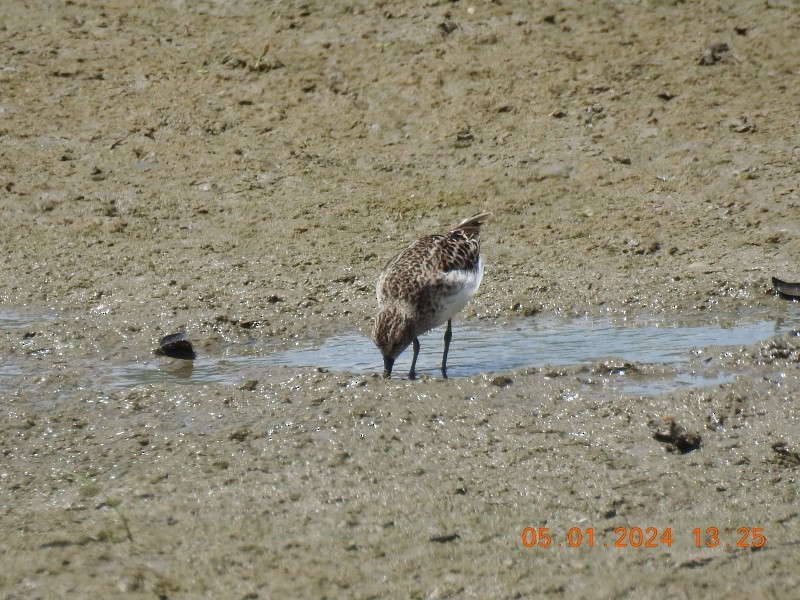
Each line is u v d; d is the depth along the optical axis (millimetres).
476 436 9992
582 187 17312
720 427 10094
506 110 19094
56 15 22062
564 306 14195
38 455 9914
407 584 7625
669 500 8742
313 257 15648
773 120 18375
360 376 11328
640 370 11445
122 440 10133
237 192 17438
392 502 8820
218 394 11023
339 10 21734
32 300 14562
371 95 19641
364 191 17453
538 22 21234
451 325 13352
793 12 21172
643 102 19062
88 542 8195
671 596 7391
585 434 9984
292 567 7852
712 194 16906
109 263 15609
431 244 12773
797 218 16047
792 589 7430
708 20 21203
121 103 19500
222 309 14078
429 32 20969
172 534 8336
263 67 20250
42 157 18141
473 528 8383
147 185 17578
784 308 13773
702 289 14352
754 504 8648
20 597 7453
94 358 12586
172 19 22000
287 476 9305
